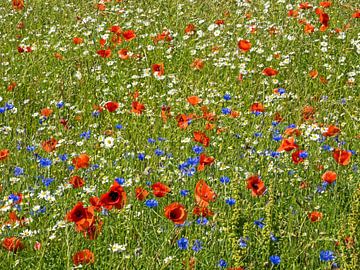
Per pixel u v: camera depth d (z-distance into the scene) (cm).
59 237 455
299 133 545
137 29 793
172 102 621
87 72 675
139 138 560
